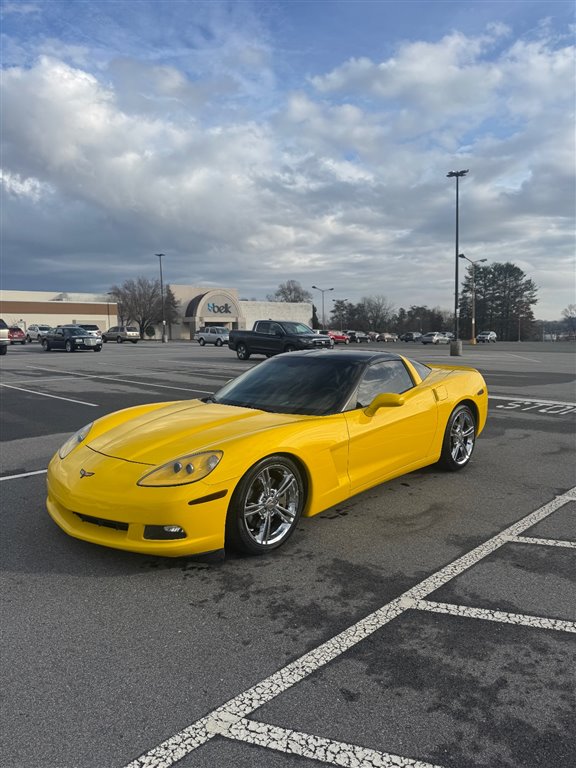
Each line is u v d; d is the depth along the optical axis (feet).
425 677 7.81
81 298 297.12
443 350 125.39
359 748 6.50
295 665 8.11
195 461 10.85
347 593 10.27
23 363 70.44
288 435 12.04
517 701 7.30
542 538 12.84
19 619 9.39
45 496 15.99
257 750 6.48
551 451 21.30
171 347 129.70
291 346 73.15
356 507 14.96
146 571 11.12
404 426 15.38
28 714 7.07
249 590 10.38
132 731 6.77
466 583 10.64
